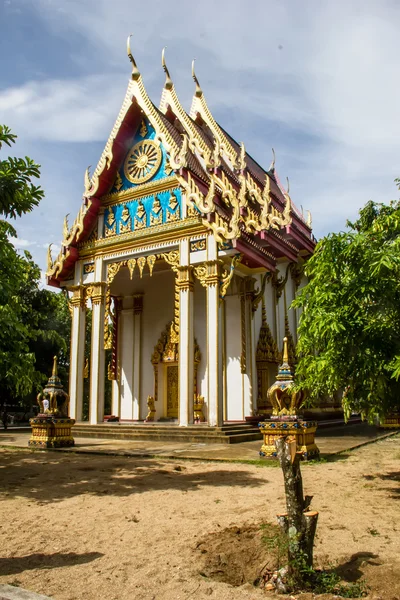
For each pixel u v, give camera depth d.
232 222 17.16
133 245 20.00
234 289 20.48
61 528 5.84
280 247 19.89
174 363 23.58
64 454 13.12
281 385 11.25
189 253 18.42
